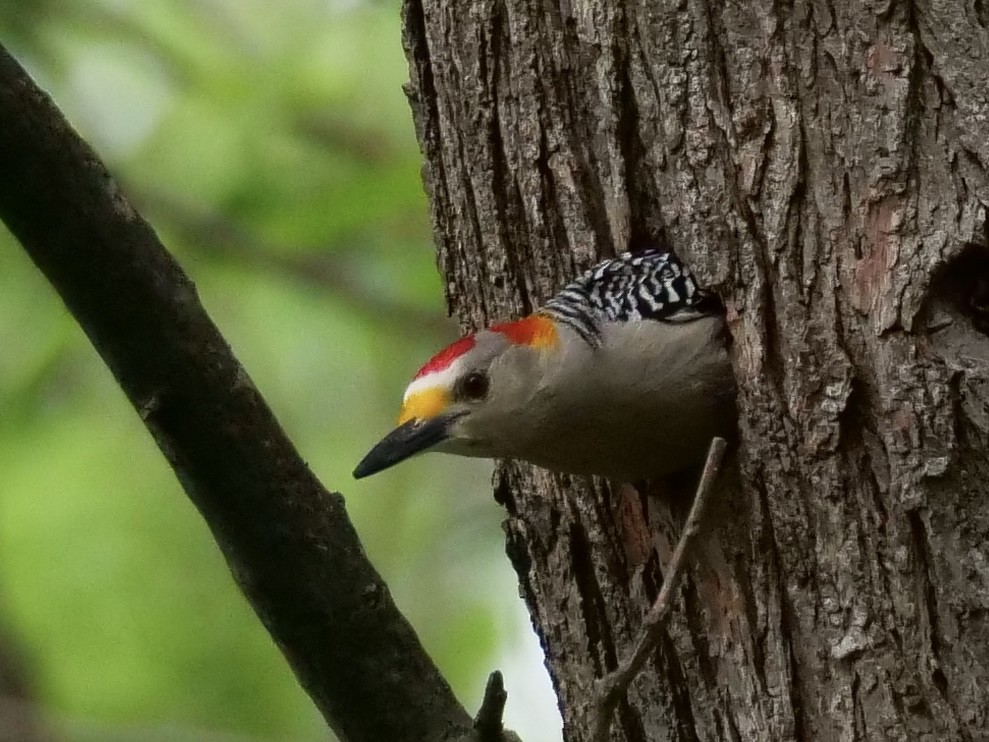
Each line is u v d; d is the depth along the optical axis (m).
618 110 8.12
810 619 7.39
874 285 7.29
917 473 7.09
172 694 14.62
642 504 8.28
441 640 14.69
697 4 7.75
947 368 7.09
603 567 8.36
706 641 7.80
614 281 8.02
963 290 7.31
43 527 15.24
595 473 8.09
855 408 7.29
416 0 9.00
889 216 7.30
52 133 6.27
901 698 7.14
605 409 7.79
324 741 14.40
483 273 8.87
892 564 7.20
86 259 6.43
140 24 13.84
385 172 12.34
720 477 7.71
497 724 6.57
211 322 6.70
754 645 7.61
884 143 7.34
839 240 7.39
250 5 14.25
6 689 14.51
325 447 14.95
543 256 8.61
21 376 13.63
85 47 13.73
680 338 7.71
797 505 7.42
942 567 7.07
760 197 7.58
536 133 8.45
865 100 7.39
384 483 15.28
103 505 15.38
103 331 6.57
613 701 6.19
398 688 7.09
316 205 12.55
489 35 8.53
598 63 8.16
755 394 7.51
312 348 14.63
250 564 6.94
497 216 8.71
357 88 13.81
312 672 7.12
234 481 6.77
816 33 7.50
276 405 14.63
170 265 6.59
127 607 15.09
